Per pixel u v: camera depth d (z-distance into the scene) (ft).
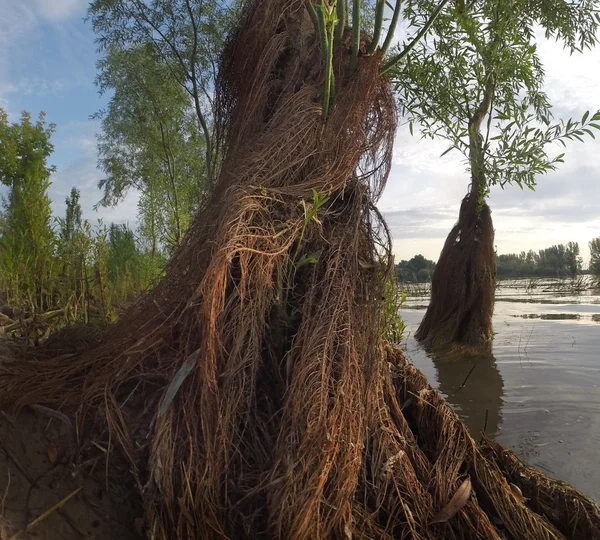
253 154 8.18
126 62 26.63
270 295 7.34
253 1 11.18
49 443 7.11
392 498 7.29
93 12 19.62
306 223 7.43
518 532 7.83
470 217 28.81
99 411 7.44
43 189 15.79
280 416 7.14
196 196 31.37
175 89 26.71
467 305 27.89
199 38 20.16
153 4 19.65
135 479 7.03
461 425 8.82
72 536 6.29
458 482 8.04
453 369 22.35
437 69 20.17
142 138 32.91
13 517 6.13
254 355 7.05
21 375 7.97
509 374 20.94
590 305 51.16
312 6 9.12
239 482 6.75
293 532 6.01
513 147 12.65
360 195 8.48
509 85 24.50
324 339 6.93
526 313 44.70
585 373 20.72
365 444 7.41
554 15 25.22
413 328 34.55
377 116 9.04
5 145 28.53
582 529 8.14
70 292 15.20
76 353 9.22
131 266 27.61
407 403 9.11
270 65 9.48
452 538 7.41
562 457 12.07
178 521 6.30
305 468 6.20
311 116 8.38
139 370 7.88
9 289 14.32
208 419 6.50
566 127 11.73
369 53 8.96
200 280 7.33
